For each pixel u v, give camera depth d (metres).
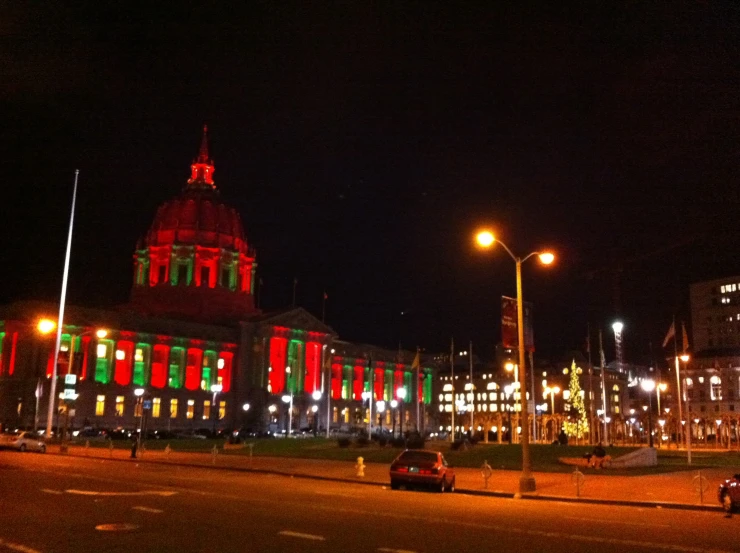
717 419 91.38
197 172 136.75
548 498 26.64
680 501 25.48
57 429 80.50
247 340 124.69
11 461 39.09
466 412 114.94
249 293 134.62
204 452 55.97
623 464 40.16
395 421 138.50
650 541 15.21
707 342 143.25
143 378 111.56
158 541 13.27
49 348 100.12
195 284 125.56
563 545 14.25
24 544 12.73
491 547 13.75
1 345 101.69
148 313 119.94
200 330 119.19
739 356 130.75
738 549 14.31
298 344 133.25
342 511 19.11
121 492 22.61
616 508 23.66
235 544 13.14
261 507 19.42
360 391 146.38
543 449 49.31
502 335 29.70
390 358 155.00
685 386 91.69
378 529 15.79
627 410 153.75
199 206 130.62
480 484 30.95
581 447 50.25
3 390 99.06
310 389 133.25
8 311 100.88
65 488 23.33
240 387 122.12
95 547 12.53
